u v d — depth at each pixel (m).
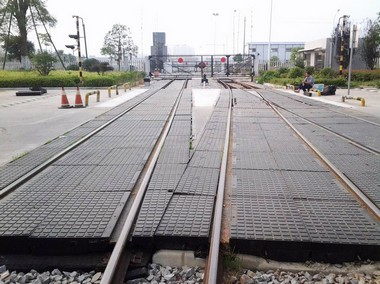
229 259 3.71
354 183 5.51
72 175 5.96
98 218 4.36
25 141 8.77
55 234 3.96
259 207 4.67
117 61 55.09
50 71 33.88
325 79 28.25
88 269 3.66
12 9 41.94
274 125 10.64
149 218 4.29
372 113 13.30
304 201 4.88
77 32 26.45
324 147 7.82
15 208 4.66
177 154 7.17
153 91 23.69
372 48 38.25
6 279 3.50
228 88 27.30
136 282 3.46
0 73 32.22
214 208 4.62
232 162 6.70
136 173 6.02
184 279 3.55
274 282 3.45
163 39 73.94
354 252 3.77
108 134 9.18
